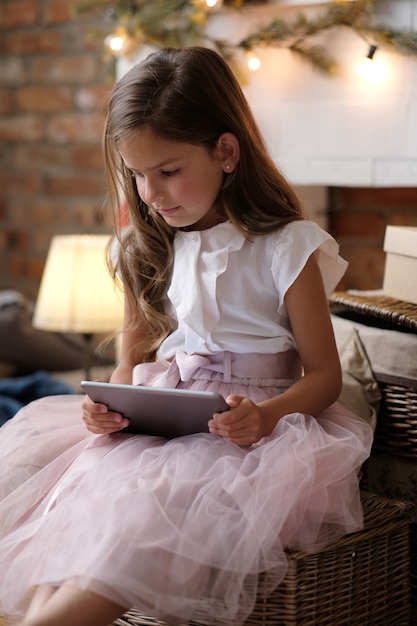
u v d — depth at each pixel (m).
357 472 1.67
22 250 3.76
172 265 1.84
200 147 1.67
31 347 3.15
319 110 2.37
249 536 1.44
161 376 1.78
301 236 1.72
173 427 1.65
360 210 2.79
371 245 2.79
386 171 2.28
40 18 3.56
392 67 2.24
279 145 2.46
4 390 2.83
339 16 2.23
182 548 1.43
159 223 1.82
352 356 1.96
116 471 1.56
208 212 1.79
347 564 1.60
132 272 1.88
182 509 1.48
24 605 1.53
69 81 3.53
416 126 2.22
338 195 2.82
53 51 3.55
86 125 3.51
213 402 1.51
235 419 1.53
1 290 3.83
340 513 1.56
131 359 1.94
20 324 3.16
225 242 1.75
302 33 2.31
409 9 2.18
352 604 1.63
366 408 1.90
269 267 1.73
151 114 1.64
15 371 3.16
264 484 1.49
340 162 2.36
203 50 1.76
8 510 1.68
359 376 1.94
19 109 3.68
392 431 1.93
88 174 3.54
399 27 2.20
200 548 1.44
